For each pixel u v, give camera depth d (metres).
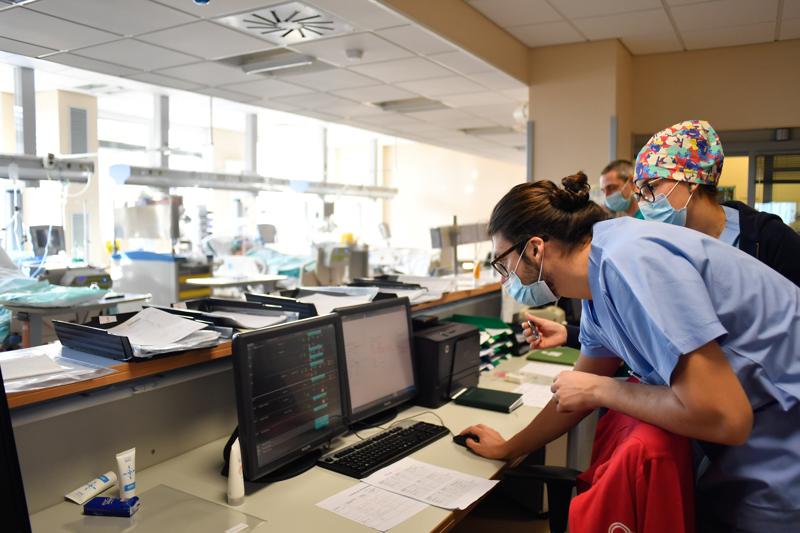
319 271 6.45
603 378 1.24
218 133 9.76
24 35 3.92
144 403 1.47
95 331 1.41
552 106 4.81
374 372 1.88
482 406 2.04
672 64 4.87
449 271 5.45
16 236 4.60
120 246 6.77
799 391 1.09
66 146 6.66
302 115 7.02
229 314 1.81
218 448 1.61
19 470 0.91
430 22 3.67
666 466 1.02
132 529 1.19
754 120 4.62
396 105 6.63
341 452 1.60
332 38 3.97
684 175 1.76
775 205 4.62
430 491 1.40
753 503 1.14
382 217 12.99
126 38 3.99
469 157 12.29
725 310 1.10
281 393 1.49
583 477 1.23
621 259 1.10
